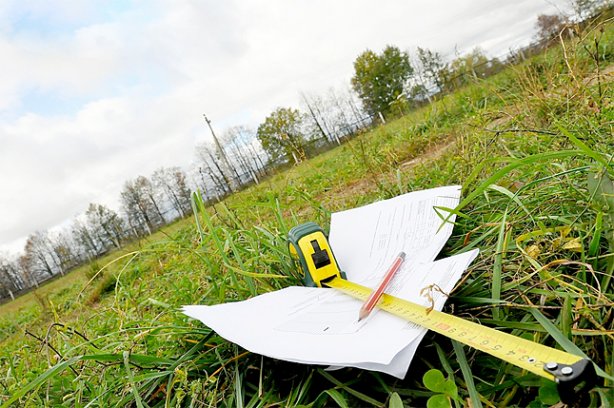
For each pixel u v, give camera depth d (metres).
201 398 1.00
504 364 0.74
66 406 1.17
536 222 1.11
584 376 0.48
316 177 4.55
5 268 35.50
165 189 31.11
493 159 1.12
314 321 0.99
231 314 1.13
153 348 1.39
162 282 2.43
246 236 1.78
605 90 2.00
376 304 0.94
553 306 0.84
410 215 1.54
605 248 0.95
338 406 0.86
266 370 1.04
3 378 1.73
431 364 0.83
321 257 1.27
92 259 8.71
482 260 1.08
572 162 1.39
